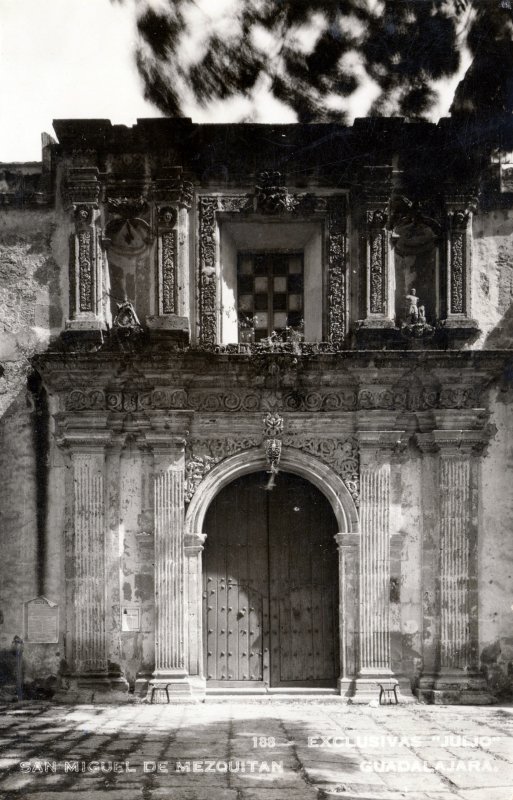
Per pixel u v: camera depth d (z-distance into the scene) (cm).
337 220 1552
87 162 1543
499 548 1531
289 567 1561
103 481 1515
